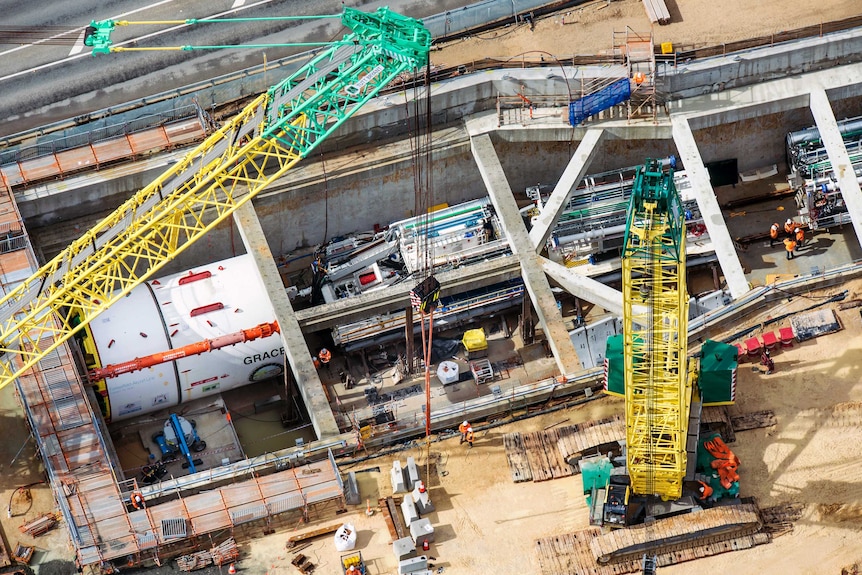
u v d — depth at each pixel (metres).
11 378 96.94
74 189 106.94
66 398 99.06
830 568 93.00
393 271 109.69
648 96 109.94
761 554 93.75
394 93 109.69
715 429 98.81
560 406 100.62
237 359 103.88
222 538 95.19
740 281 104.94
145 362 100.25
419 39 90.38
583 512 95.81
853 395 100.25
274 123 92.94
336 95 92.94
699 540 93.88
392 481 96.94
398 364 107.50
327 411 100.12
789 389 100.81
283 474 96.44
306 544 95.00
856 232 106.94
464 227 109.81
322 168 109.50
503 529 95.25
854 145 111.62
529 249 106.50
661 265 88.88
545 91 110.94
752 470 97.38
